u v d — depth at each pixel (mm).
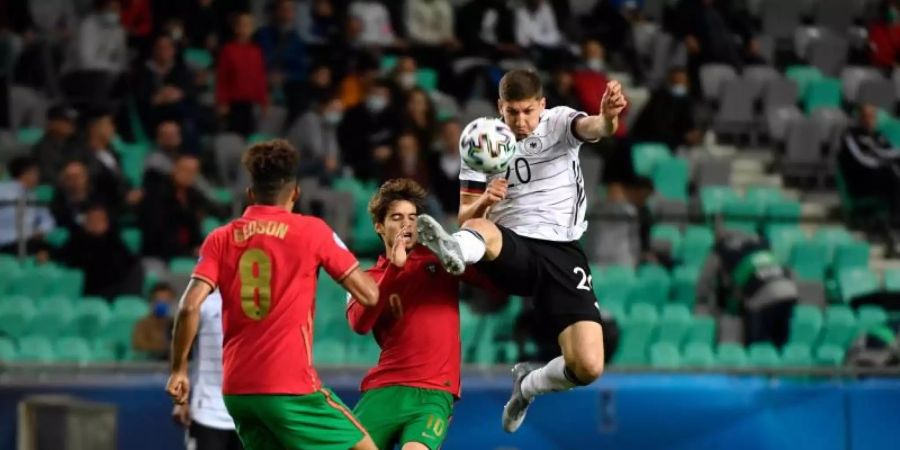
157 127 50281
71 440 30859
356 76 54250
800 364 42438
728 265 44469
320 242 21000
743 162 60250
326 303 42000
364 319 22094
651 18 68938
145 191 43312
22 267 41438
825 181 59625
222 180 50156
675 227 50156
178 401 21312
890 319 45188
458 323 22672
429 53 59844
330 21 58781
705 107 61094
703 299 45031
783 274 46594
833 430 37219
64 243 41344
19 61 54250
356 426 21281
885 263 53375
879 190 54375
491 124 20812
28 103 53500
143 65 51719
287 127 51812
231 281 20969
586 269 22328
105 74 53406
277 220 21062
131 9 55750
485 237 21219
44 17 57812
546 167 22109
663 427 36406
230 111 51969
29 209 42562
